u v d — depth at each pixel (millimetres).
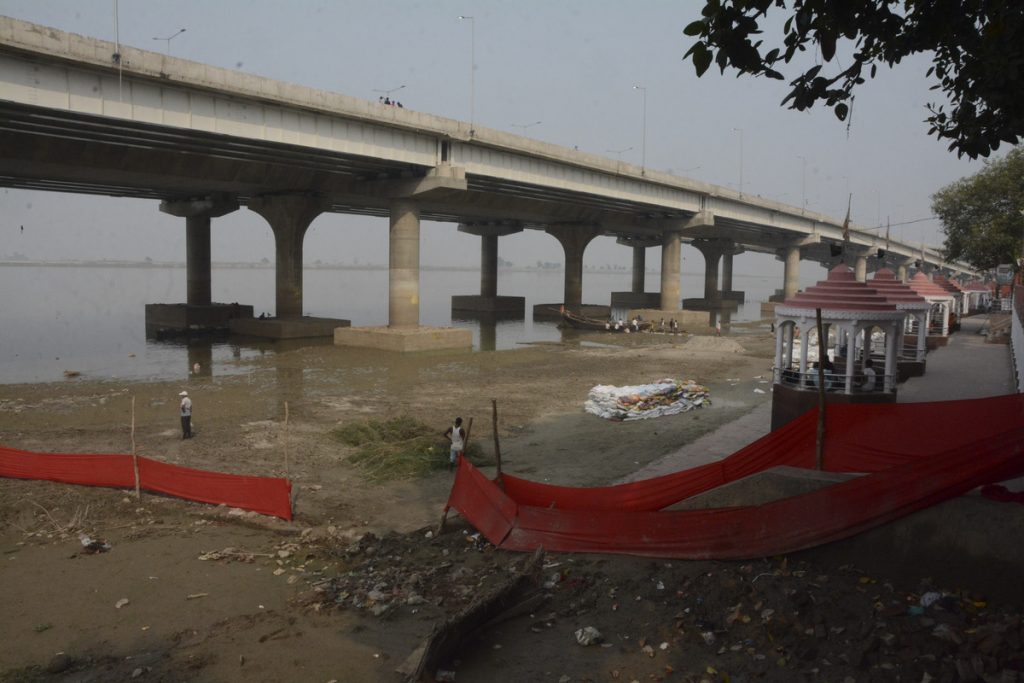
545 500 14148
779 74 7680
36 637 10156
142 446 22203
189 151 43188
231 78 36000
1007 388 27531
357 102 42312
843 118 8469
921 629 8750
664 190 74438
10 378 36219
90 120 33281
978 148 9992
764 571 10609
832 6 7352
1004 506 9500
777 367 22328
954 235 56219
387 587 11711
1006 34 8453
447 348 50969
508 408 30016
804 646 8852
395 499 17312
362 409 29359
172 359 44250
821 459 12938
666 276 83562
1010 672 7566
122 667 9273
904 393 26406
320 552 13508
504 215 85188
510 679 8719
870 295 20422
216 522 15250
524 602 10445
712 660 8891
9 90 28969
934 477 9812
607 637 9688
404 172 51281
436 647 8820
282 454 21375
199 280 64938
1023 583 9109
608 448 22859
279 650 9656
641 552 11781
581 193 64062
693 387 30797
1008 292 74938
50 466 17562
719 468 13336
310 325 56594
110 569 12609
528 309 109750
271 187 53750
